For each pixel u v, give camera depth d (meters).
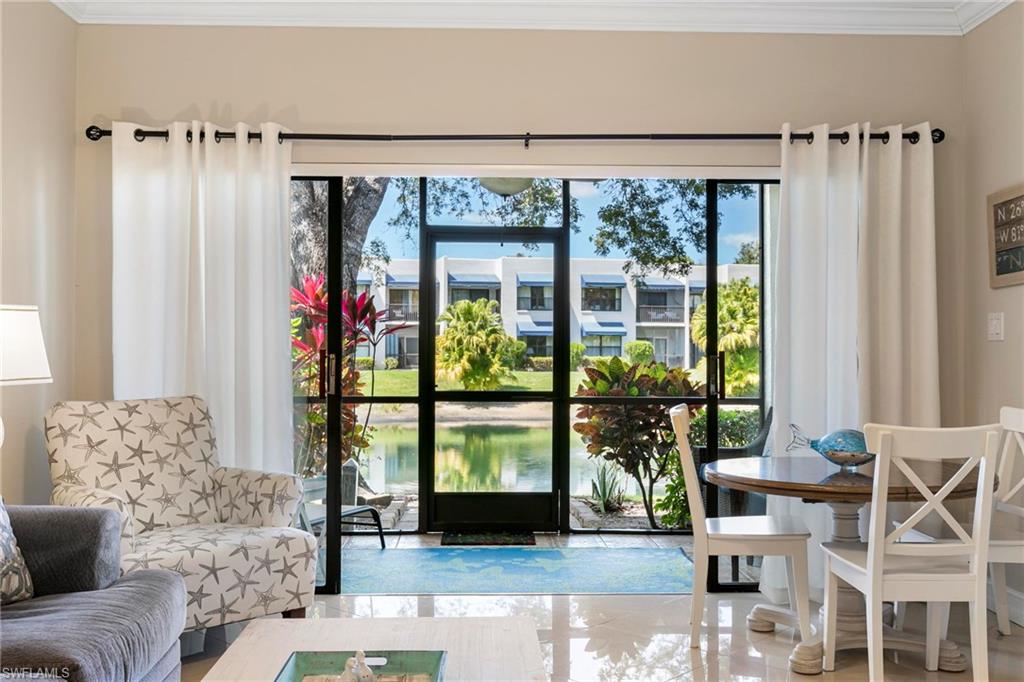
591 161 4.10
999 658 3.18
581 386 5.50
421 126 4.08
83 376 3.98
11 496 3.46
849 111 4.11
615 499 5.48
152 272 3.93
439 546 5.09
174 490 3.47
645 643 3.33
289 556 3.20
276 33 4.06
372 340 5.46
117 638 2.15
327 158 4.06
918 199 4.03
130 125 3.90
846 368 4.00
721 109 4.11
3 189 3.38
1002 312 3.81
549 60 4.09
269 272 3.91
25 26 3.54
